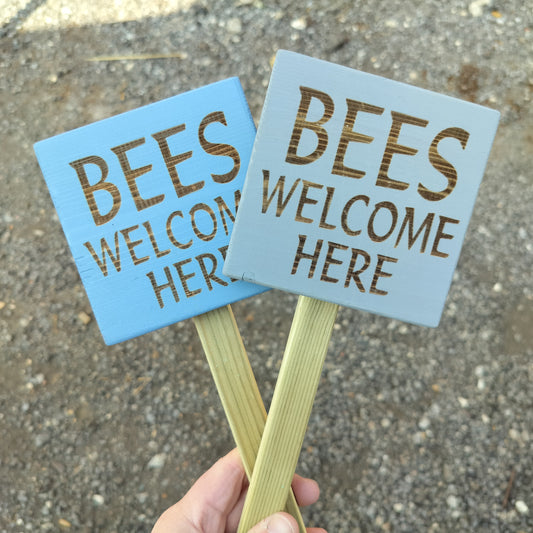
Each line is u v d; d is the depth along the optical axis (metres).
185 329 0.63
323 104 0.33
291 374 0.35
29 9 0.67
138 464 0.61
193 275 0.36
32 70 0.67
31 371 0.62
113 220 0.35
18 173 0.65
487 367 0.61
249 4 0.67
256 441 0.37
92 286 0.35
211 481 0.45
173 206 0.35
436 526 0.59
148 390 0.62
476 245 0.63
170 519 0.45
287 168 0.33
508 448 0.60
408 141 0.34
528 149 0.65
